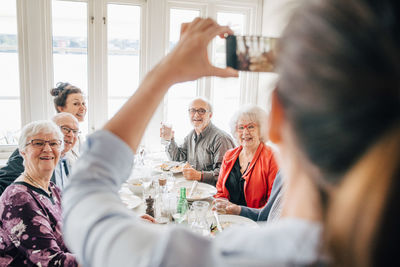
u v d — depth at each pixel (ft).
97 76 10.36
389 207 0.60
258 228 0.84
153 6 10.22
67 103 8.31
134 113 1.10
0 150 9.86
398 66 0.59
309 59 0.66
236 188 6.89
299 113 0.68
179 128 11.43
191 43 1.13
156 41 10.49
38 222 4.07
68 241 0.95
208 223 4.91
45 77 9.91
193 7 10.82
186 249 0.76
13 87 9.82
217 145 8.50
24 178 4.50
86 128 10.61
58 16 9.80
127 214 0.93
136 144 1.11
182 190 5.47
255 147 6.73
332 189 0.68
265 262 0.75
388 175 0.60
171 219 5.34
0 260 4.09
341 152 0.64
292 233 0.74
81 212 0.93
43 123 4.74
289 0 0.77
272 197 4.85
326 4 0.68
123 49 10.52
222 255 0.78
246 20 11.29
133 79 10.77
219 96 11.60
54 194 5.01
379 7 0.62
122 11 10.27
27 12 9.41
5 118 9.94
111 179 1.03
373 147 0.61
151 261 0.75
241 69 1.10
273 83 0.81
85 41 10.16
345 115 0.62
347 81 0.61
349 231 0.62
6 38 9.55
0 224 4.17
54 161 4.77
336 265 0.65
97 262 0.83
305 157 0.70
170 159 9.37
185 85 11.21
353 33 0.62
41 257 3.94
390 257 0.60
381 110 0.60
